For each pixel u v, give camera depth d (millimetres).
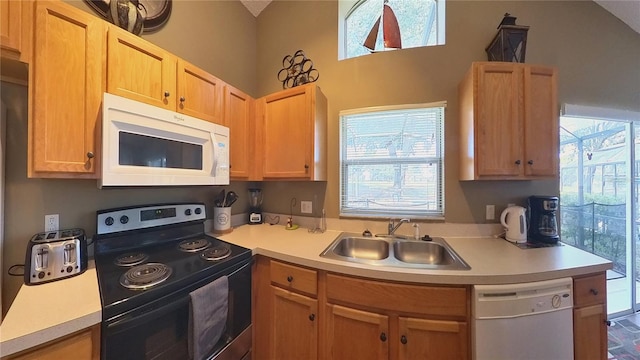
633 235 2096
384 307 1131
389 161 1942
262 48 2428
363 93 1965
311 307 1273
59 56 938
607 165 2172
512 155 1448
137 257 1242
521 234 1574
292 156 1828
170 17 1690
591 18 1824
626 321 2021
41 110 896
